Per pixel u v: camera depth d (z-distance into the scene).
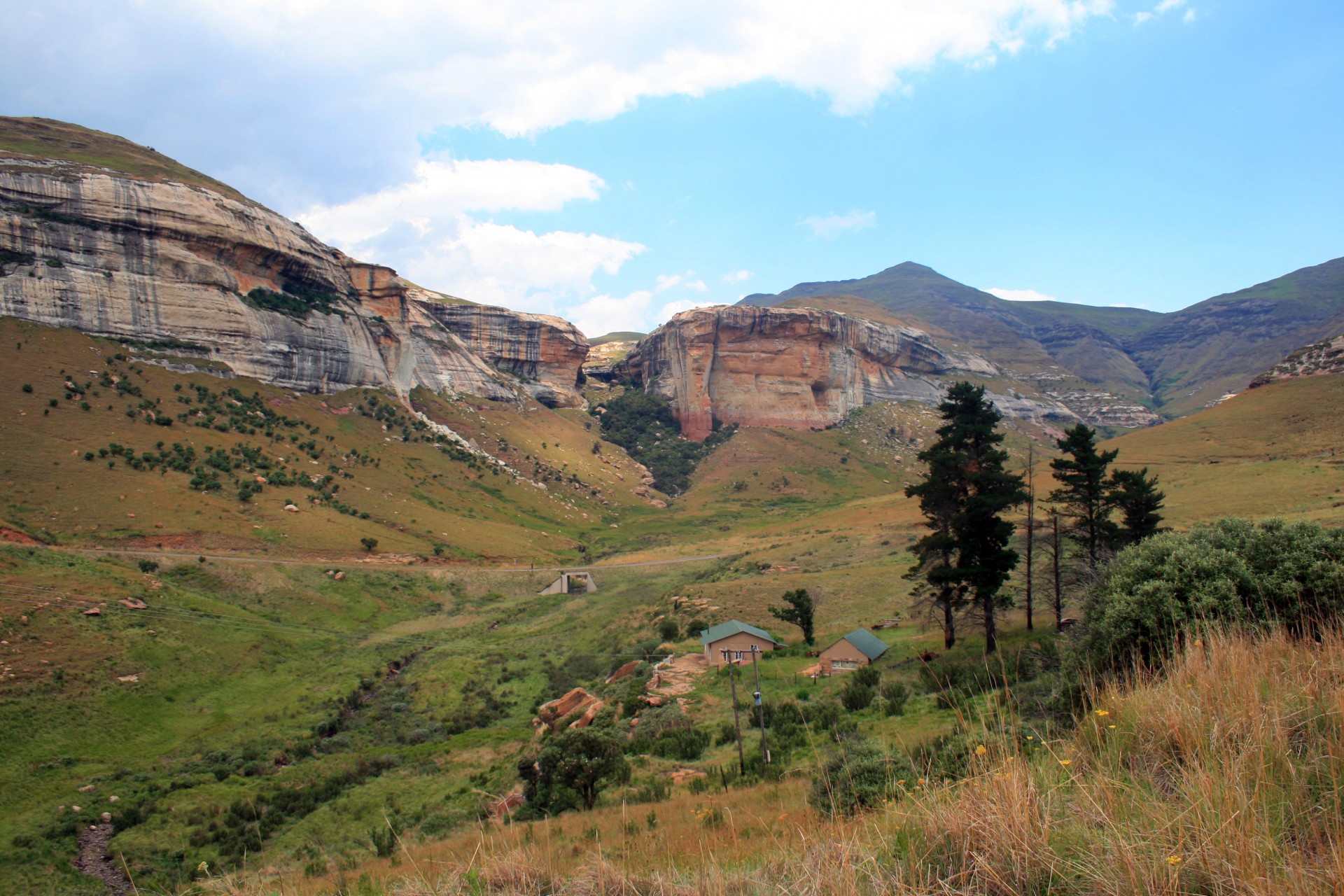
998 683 15.65
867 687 30.75
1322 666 6.38
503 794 30.58
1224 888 3.87
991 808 4.99
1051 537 37.78
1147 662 11.49
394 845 24.88
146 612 55.62
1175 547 15.49
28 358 90.50
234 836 31.50
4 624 47.28
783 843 7.68
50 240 101.31
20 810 33.69
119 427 88.44
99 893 27.19
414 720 48.88
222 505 82.88
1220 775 4.91
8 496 68.69
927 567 44.91
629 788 24.91
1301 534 14.21
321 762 41.53
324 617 68.88
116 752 40.75
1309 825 4.31
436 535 99.56
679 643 56.12
